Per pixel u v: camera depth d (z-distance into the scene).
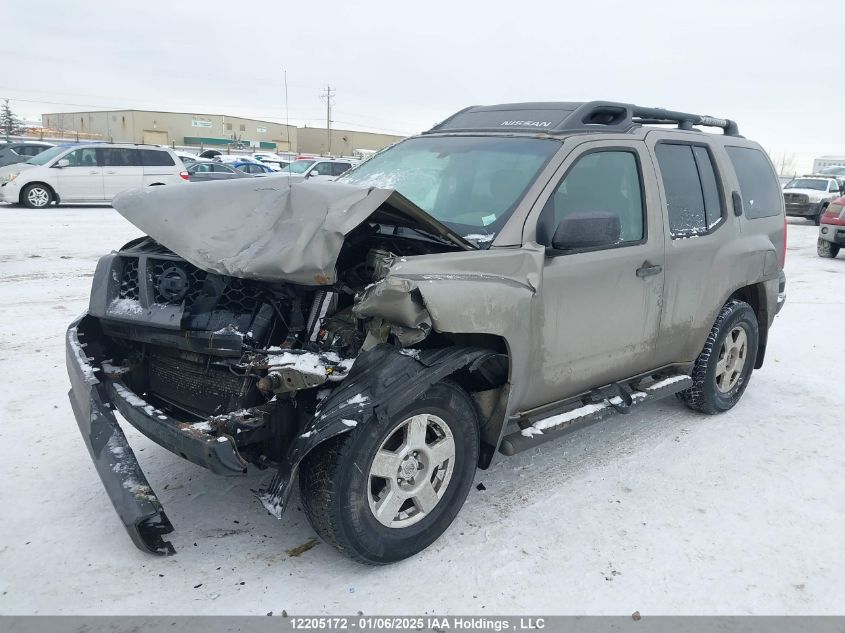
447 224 3.47
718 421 4.81
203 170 23.98
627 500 3.64
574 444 4.33
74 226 13.93
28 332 6.24
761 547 3.25
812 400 5.32
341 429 2.62
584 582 2.93
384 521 2.90
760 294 5.05
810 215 21.95
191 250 2.93
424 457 3.01
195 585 2.81
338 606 2.72
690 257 4.19
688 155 4.45
